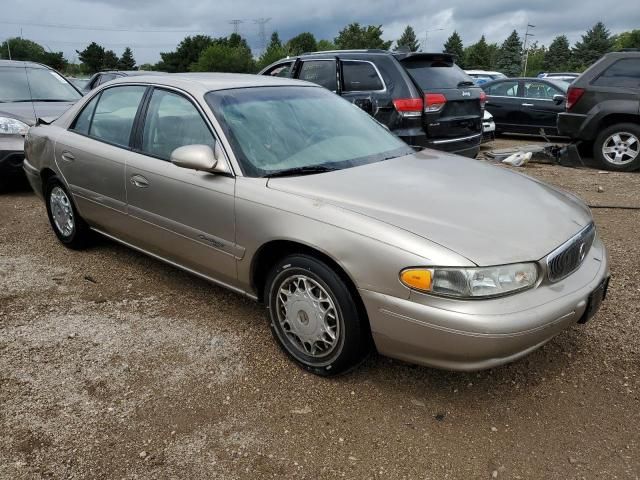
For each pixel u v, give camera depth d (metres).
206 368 3.10
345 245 2.69
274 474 2.35
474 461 2.42
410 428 2.63
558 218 2.94
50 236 5.34
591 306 2.84
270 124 3.56
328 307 2.88
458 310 2.44
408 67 6.86
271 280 3.10
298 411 2.74
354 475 2.35
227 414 2.72
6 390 2.90
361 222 2.70
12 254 4.87
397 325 2.59
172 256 3.79
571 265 2.80
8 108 7.27
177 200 3.52
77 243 4.81
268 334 3.46
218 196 3.25
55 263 4.63
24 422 2.66
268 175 3.19
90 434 2.58
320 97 4.13
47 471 2.36
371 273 2.62
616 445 2.51
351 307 2.76
